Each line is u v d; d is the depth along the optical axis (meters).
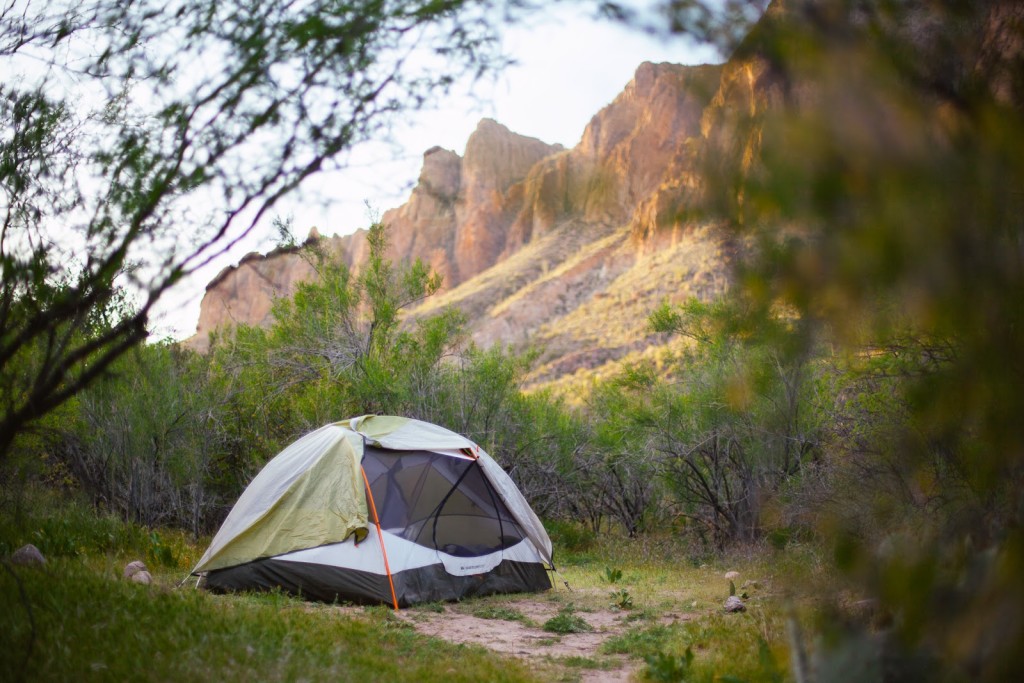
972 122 1.19
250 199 3.00
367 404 14.16
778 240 1.20
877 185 1.14
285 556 7.75
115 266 3.06
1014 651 1.27
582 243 90.81
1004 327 1.18
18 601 4.32
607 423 16.28
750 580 9.33
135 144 3.08
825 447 8.05
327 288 14.87
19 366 3.42
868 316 1.21
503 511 9.10
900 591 1.48
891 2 1.26
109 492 12.61
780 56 1.23
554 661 5.83
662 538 15.33
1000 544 1.41
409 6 2.81
